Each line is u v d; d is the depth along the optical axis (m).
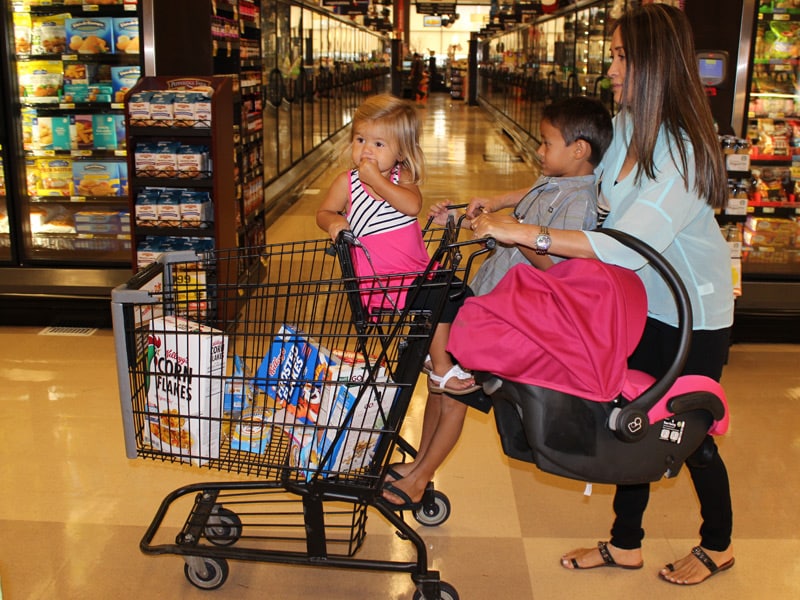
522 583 2.34
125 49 4.71
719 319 2.08
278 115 7.90
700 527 2.42
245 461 2.13
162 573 2.36
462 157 11.95
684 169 1.89
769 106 4.68
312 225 7.25
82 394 3.61
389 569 2.12
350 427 2.03
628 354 1.73
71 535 2.54
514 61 15.16
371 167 2.10
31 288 4.55
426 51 39.09
